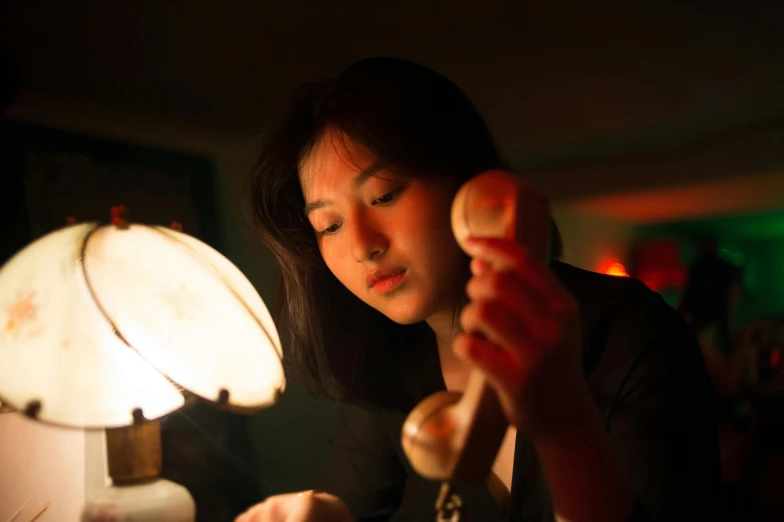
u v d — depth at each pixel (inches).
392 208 20.3
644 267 105.9
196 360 19.9
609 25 41.5
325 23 38.2
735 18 40.8
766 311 126.0
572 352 12.4
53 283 20.1
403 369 28.3
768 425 63.6
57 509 26.2
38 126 34.8
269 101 46.5
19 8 31.2
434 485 27.3
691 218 104.9
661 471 18.5
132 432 21.8
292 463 44.5
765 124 60.9
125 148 39.7
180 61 38.8
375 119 20.1
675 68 49.1
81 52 35.4
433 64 47.4
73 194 35.7
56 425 19.1
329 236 21.9
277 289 30.3
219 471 36.0
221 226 45.7
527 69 48.7
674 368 20.1
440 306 23.1
